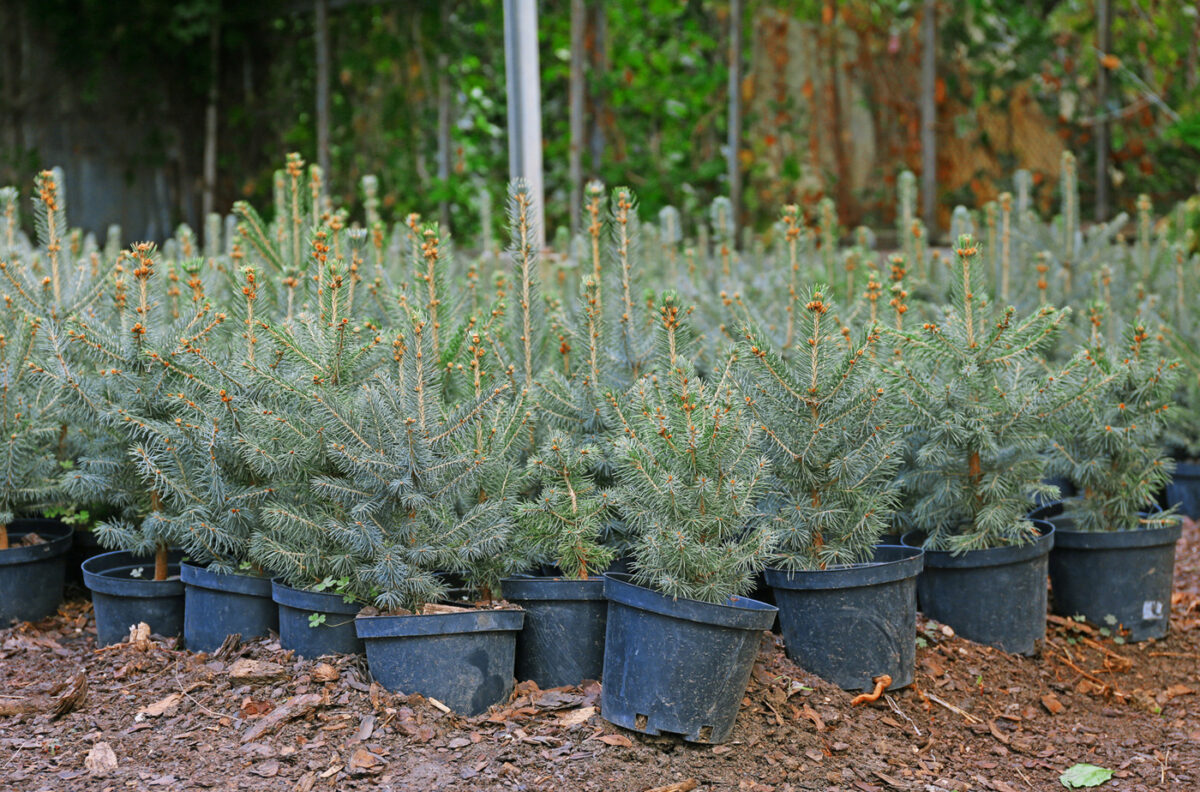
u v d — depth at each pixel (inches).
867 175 368.5
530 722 115.8
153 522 130.5
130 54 419.2
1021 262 232.7
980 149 360.2
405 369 117.4
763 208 369.4
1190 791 114.0
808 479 128.2
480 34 393.1
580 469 122.3
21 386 147.0
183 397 126.7
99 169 414.6
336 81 412.5
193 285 139.6
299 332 131.6
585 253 162.1
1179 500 218.7
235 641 129.0
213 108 431.5
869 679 126.3
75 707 118.2
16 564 143.6
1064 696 138.1
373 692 116.0
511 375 139.2
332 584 124.2
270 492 129.0
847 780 109.8
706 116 374.3
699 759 110.4
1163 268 245.3
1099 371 147.4
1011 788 112.8
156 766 106.0
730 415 116.3
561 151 374.3
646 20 372.5
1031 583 145.3
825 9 366.6
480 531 120.7
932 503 145.0
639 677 112.1
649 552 114.0
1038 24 353.1
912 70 361.4
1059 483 196.9
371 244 172.6
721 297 172.6
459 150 392.8
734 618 108.7
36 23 401.7
